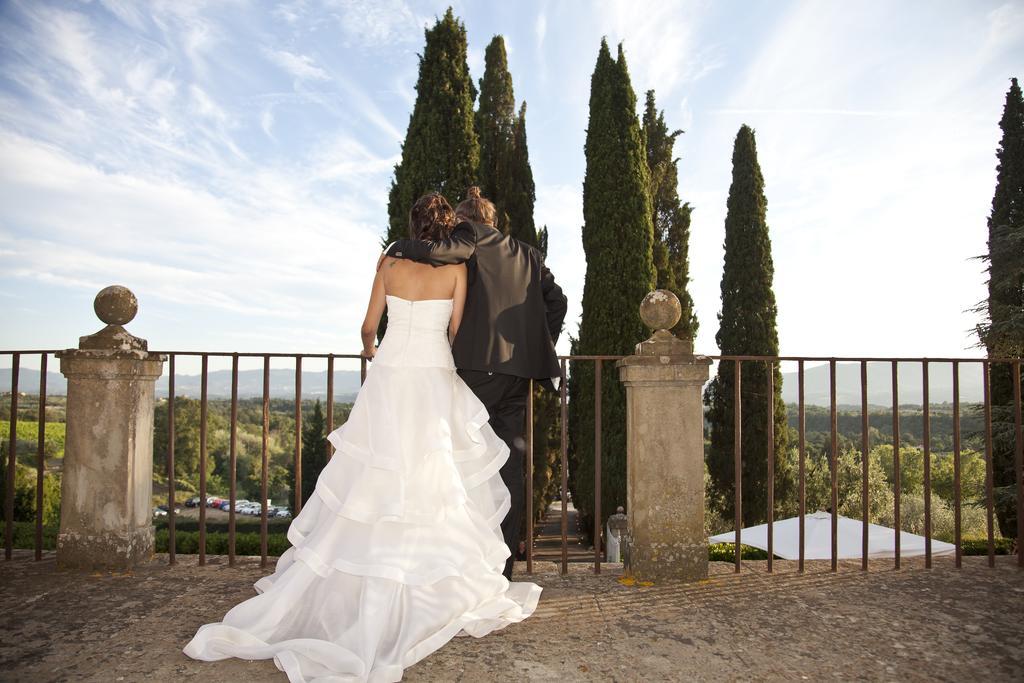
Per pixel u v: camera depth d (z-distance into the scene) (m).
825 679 1.85
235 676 1.79
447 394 2.29
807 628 2.26
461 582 2.07
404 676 1.84
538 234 12.48
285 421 53.41
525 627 2.25
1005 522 9.52
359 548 1.99
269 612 1.96
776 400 15.15
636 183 12.20
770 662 1.96
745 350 15.34
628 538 2.90
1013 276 9.97
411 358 2.31
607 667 1.92
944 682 1.83
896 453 3.07
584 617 2.35
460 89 10.33
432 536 2.07
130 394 2.92
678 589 2.71
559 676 1.85
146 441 3.04
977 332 9.92
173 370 3.08
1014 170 11.57
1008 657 2.01
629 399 2.92
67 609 2.38
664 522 2.81
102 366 2.87
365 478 2.07
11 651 1.98
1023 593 2.67
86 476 2.88
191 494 43.56
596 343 11.89
